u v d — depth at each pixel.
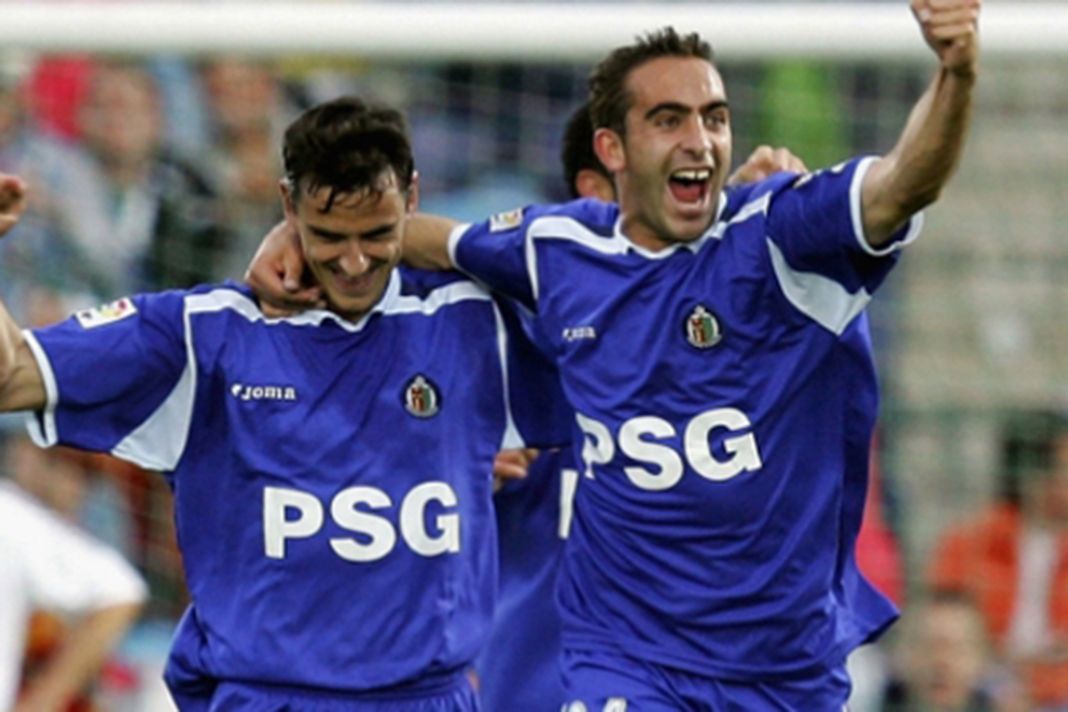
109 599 28.30
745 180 23.27
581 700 21.91
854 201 20.44
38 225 32.66
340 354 21.59
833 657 22.19
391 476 21.47
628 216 21.91
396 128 20.84
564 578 22.64
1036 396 34.47
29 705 27.98
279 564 21.34
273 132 33.81
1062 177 35.38
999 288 35.00
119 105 33.25
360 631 21.28
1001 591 32.44
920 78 33.50
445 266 22.47
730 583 21.64
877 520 33.03
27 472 31.88
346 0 36.69
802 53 29.84
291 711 21.36
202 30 30.02
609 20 29.89
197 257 33.16
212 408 21.61
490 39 29.91
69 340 21.23
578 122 25.48
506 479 23.78
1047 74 35.38
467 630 21.72
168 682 22.05
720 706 21.86
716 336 21.44
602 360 21.80
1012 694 31.95
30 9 30.11
